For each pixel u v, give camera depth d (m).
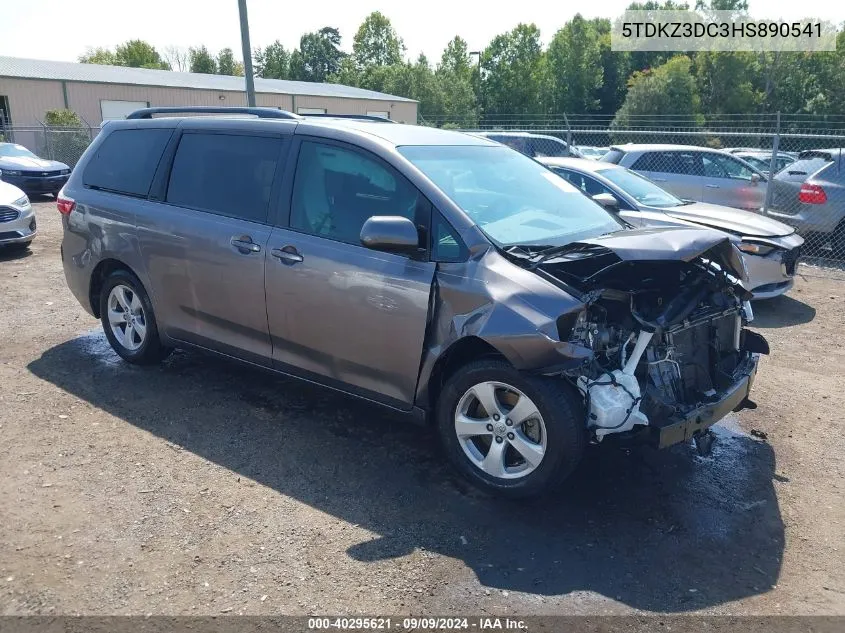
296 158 4.30
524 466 3.57
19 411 4.55
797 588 3.06
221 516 3.45
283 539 3.28
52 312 6.90
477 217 3.79
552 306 3.32
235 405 4.74
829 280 9.55
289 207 4.25
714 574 3.14
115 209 5.11
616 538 3.38
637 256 3.36
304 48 99.19
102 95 31.33
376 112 43.22
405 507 3.59
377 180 3.98
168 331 4.99
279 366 4.41
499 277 3.49
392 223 3.54
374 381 3.97
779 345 6.68
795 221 10.74
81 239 5.39
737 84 58.66
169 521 3.40
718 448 4.40
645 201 8.29
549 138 15.17
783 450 4.40
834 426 4.78
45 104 29.84
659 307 3.72
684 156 11.96
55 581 2.94
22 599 2.83
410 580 3.02
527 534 3.39
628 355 3.56
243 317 4.45
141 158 5.11
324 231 4.09
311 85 43.59
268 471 3.91
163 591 2.90
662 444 3.36
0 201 9.38
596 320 3.54
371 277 3.81
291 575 3.03
